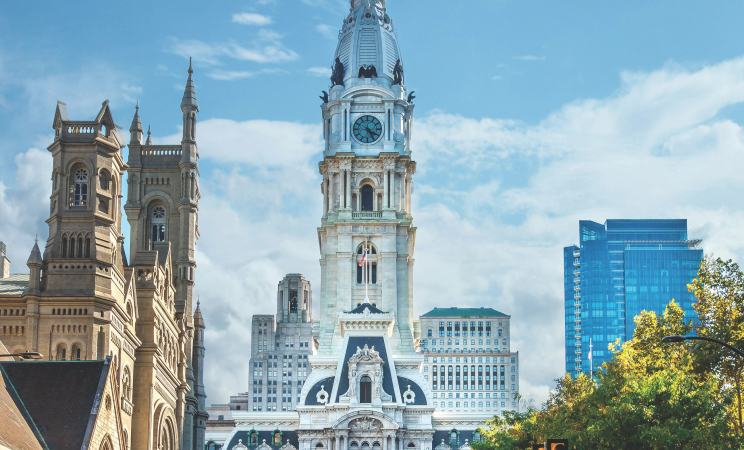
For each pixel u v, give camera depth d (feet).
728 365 464.24
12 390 369.30
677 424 405.59
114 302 440.04
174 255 646.33
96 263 438.81
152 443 492.13
